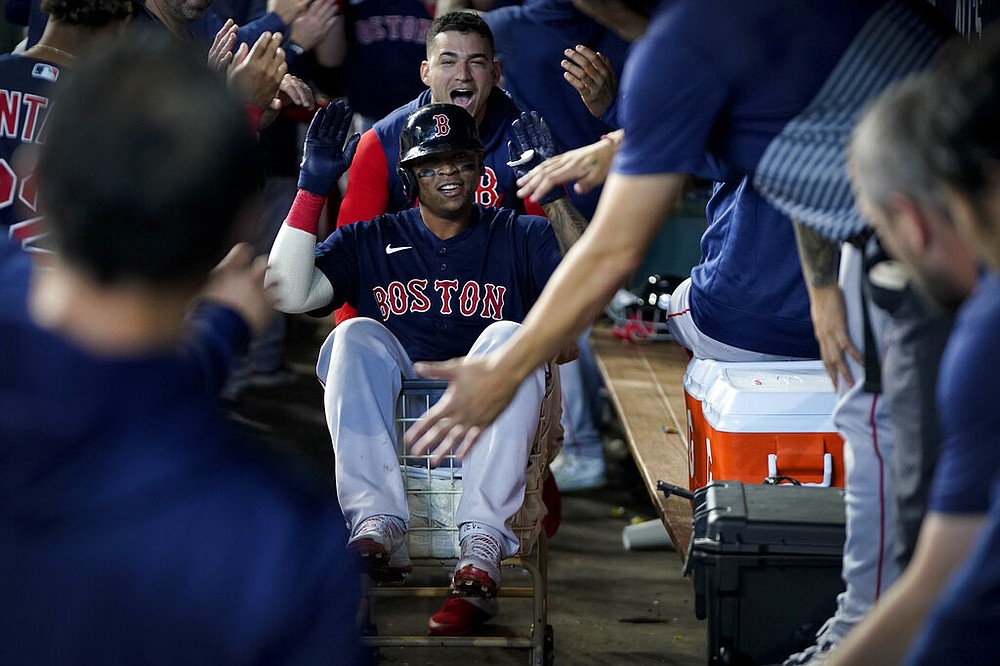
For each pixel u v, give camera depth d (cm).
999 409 418
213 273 477
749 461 1045
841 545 815
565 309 680
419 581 1391
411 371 1098
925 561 445
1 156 972
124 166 368
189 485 376
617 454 1756
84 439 367
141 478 370
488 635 1252
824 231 698
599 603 1344
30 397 367
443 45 1260
